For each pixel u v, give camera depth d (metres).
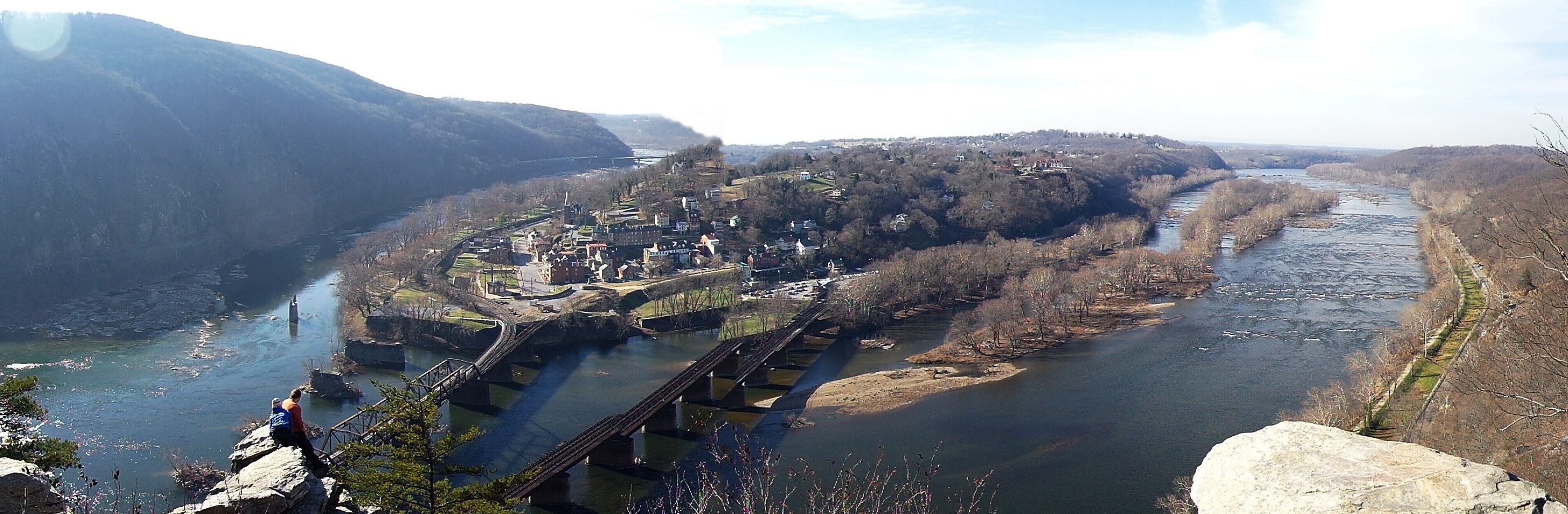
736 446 144.75
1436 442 103.94
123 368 198.88
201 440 149.00
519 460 146.00
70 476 126.62
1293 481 25.83
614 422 143.62
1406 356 171.00
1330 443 27.30
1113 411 156.12
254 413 164.88
